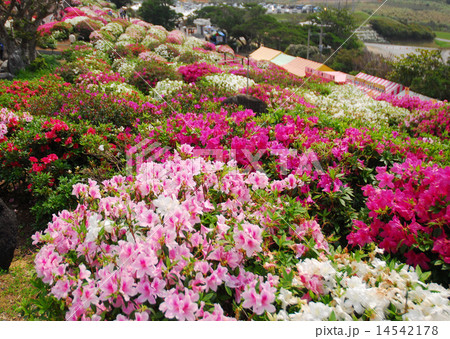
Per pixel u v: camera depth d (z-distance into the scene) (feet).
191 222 6.64
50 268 5.95
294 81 39.83
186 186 7.58
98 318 5.52
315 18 69.51
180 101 22.70
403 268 6.65
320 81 43.55
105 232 6.66
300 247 6.92
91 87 25.81
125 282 5.54
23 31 44.21
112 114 19.58
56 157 14.56
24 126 17.57
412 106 33.12
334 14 66.69
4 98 25.41
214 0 100.37
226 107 20.47
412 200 7.91
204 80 31.55
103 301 5.74
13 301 9.87
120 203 7.27
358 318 5.67
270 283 6.09
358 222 8.57
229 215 7.49
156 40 61.67
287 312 5.87
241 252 6.38
